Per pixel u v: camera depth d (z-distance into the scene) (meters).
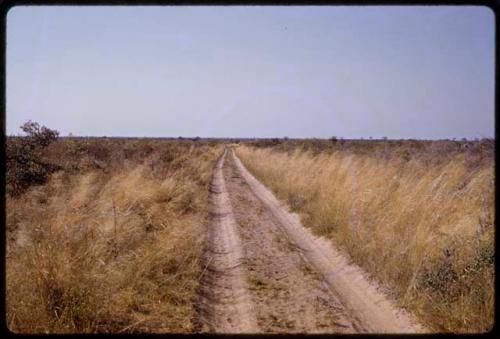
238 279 6.91
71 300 5.04
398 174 10.92
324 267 7.67
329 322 5.28
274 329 5.08
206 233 9.78
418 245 6.57
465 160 9.31
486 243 5.81
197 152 40.84
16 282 5.07
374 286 6.48
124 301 5.51
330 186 12.62
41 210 9.38
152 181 13.33
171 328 5.04
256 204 14.48
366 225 8.77
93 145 23.22
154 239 8.01
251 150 49.16
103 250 6.67
